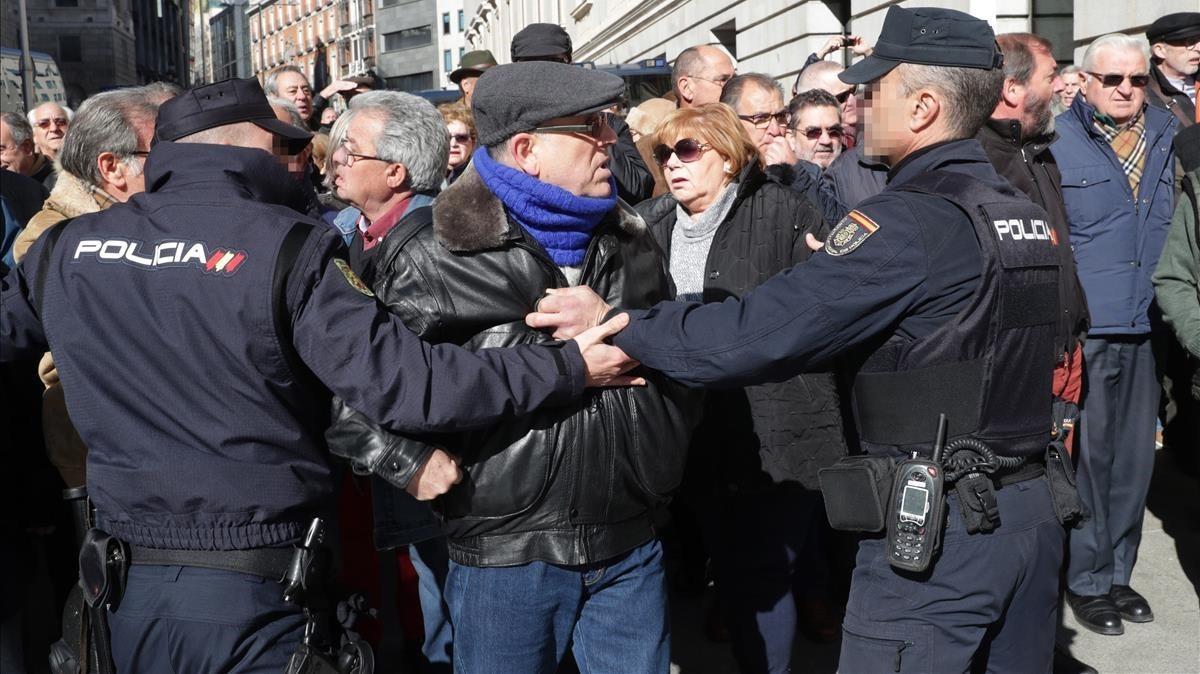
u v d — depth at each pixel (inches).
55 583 128.1
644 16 698.2
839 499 78.3
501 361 75.5
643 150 162.7
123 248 73.5
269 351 71.7
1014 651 79.8
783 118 153.9
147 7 2832.2
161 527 71.7
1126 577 150.5
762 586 116.4
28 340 80.1
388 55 3206.2
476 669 82.0
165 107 77.7
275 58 4114.2
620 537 81.7
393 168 124.0
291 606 73.9
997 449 76.0
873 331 75.7
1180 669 133.4
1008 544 76.2
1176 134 155.9
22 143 190.2
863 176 155.9
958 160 79.0
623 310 82.7
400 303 80.5
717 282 118.2
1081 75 154.5
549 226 81.1
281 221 73.6
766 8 477.1
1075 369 134.6
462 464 79.4
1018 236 76.1
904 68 79.1
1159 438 226.5
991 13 298.7
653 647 84.1
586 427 79.0
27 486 100.0
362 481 124.9
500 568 80.0
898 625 76.8
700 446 116.3
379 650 148.6
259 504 72.1
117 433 73.1
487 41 1721.2
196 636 70.6
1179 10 224.4
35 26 2175.2
